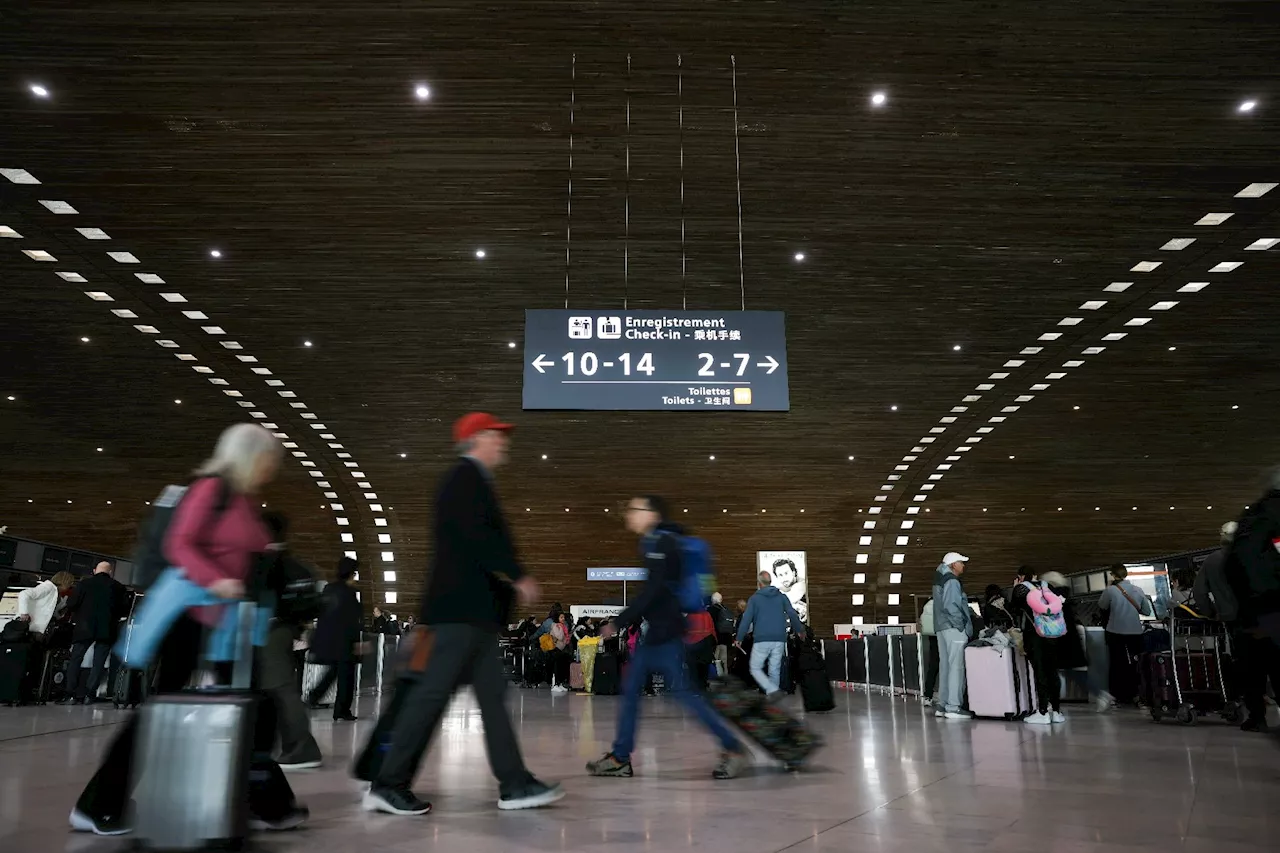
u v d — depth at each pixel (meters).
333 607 7.48
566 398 8.27
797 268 13.87
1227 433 23.27
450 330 16.30
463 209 12.02
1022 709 7.57
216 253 13.25
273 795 2.86
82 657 8.89
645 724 7.50
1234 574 3.90
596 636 14.28
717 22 8.70
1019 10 8.49
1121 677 8.91
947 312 15.62
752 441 23.28
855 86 9.62
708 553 4.48
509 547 3.33
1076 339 16.97
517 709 9.77
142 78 9.31
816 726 6.96
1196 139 10.48
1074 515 29.38
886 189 11.60
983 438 23.48
